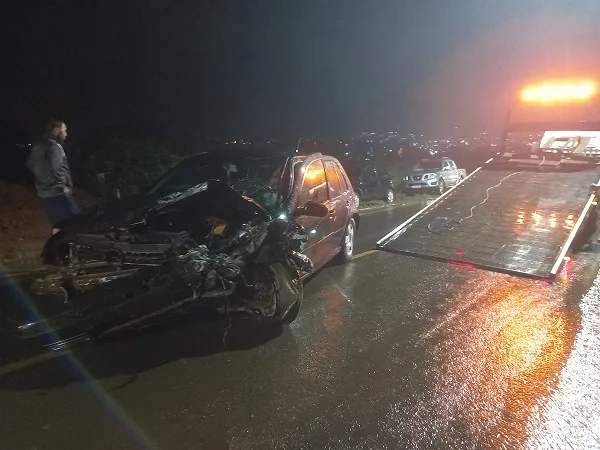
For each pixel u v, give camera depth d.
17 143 13.47
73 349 5.00
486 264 8.25
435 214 10.40
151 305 4.75
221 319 5.82
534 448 3.58
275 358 4.93
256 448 3.51
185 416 3.88
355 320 5.99
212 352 5.03
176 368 4.67
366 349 5.18
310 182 6.96
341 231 8.11
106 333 4.87
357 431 3.74
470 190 11.31
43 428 3.68
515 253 8.44
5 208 9.98
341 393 4.29
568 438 3.71
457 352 5.14
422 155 30.27
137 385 4.34
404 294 6.97
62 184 6.89
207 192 5.68
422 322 5.96
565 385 4.50
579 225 8.79
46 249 4.80
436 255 8.82
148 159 14.40
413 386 4.43
